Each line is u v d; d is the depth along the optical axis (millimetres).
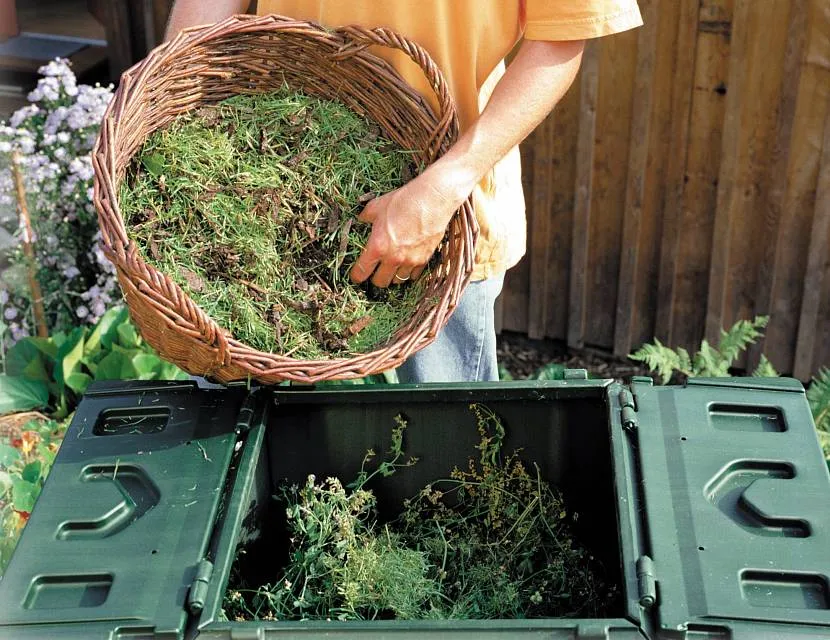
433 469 1744
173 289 1381
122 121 1557
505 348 3744
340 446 1715
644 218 3398
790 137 3078
